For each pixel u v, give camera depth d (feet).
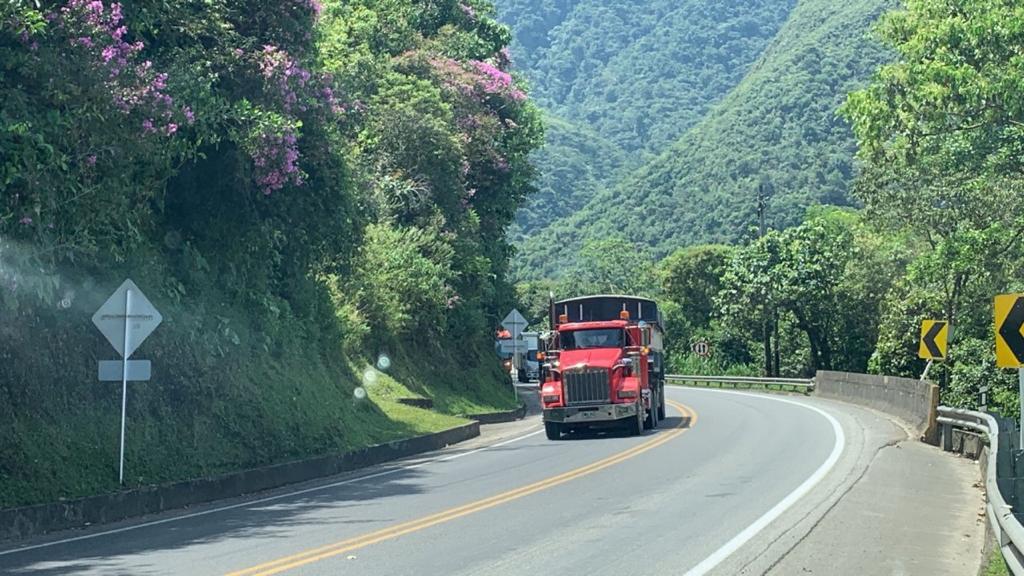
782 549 37.35
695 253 323.57
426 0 175.11
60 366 60.59
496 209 170.60
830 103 540.52
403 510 49.85
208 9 71.87
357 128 113.39
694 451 73.72
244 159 73.15
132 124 56.75
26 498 49.47
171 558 38.14
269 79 72.59
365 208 96.07
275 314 85.66
